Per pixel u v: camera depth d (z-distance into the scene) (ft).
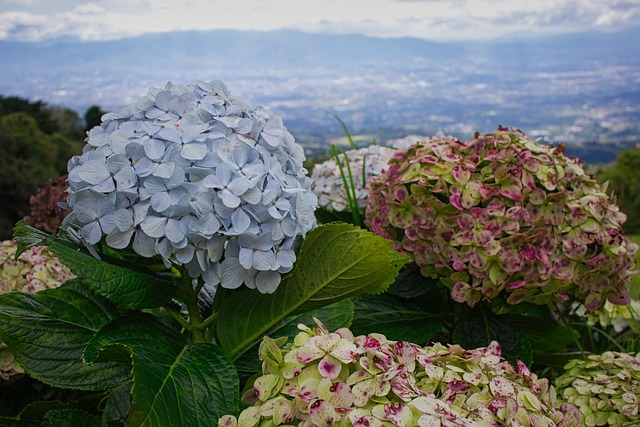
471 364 4.45
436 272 7.17
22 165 40.27
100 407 6.72
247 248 4.55
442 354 4.49
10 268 7.27
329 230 4.77
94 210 4.52
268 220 4.60
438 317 7.55
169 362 4.50
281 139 5.20
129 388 5.24
